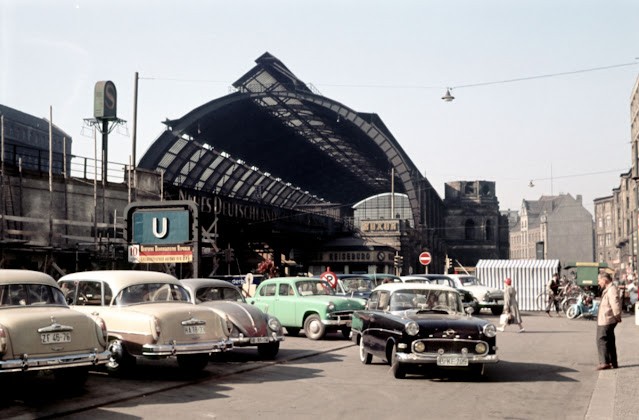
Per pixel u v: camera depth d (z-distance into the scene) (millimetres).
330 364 15648
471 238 120938
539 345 19594
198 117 60375
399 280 29000
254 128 73062
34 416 9555
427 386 12547
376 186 114812
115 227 34125
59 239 32812
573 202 173250
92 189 35344
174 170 65375
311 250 80250
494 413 10141
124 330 12906
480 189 121062
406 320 13344
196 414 9945
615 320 14547
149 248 24438
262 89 66438
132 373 13453
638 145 50250
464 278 36500
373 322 14891
